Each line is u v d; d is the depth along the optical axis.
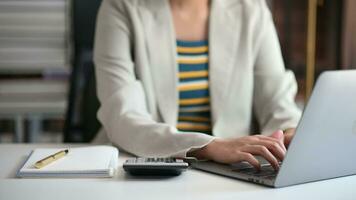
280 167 0.96
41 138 2.93
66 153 1.17
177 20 1.64
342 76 0.95
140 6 1.60
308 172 1.00
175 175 1.06
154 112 1.58
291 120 1.53
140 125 1.33
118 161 1.23
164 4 1.62
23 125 2.92
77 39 2.27
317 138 0.97
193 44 1.63
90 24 2.27
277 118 1.56
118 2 1.59
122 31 1.57
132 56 1.61
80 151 1.21
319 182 1.01
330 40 2.70
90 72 2.18
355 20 2.65
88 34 2.27
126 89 1.47
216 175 1.07
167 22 1.60
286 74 1.69
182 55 1.61
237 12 1.68
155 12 1.61
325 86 0.93
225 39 1.63
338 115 0.97
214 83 1.60
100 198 0.90
